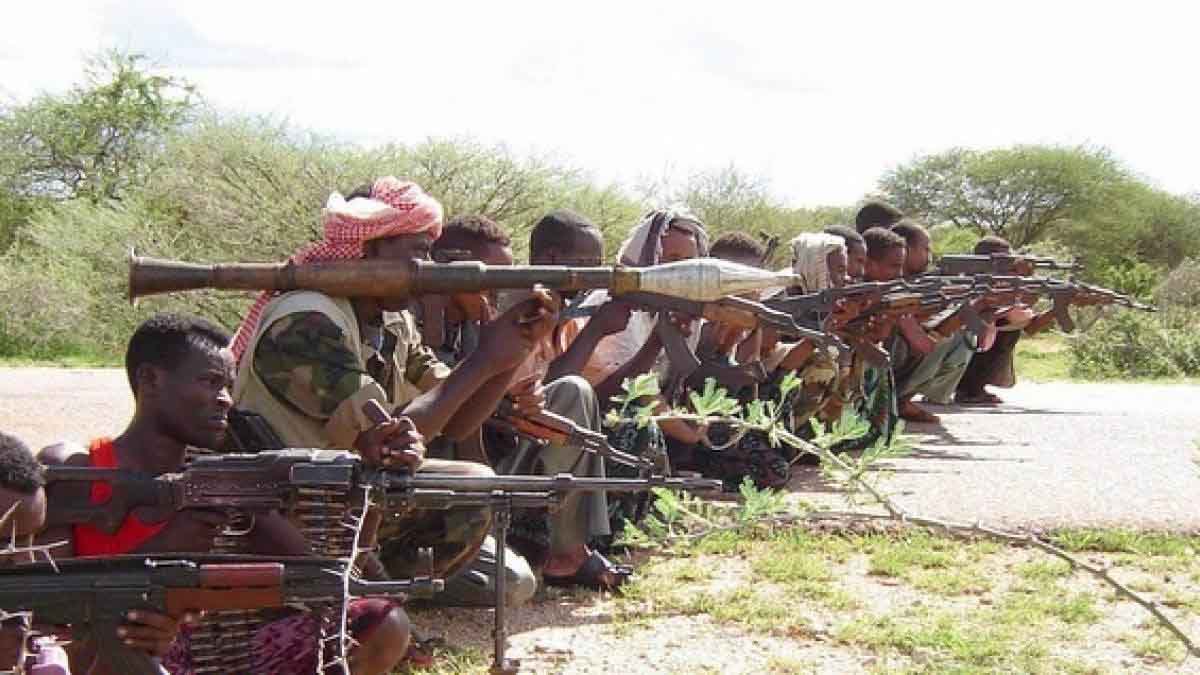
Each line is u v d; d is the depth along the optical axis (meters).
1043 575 6.81
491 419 6.11
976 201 53.22
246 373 5.08
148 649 3.43
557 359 6.67
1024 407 14.46
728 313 6.40
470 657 5.43
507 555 6.02
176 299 21.33
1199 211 55.53
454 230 6.49
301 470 4.19
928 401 14.54
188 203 23.08
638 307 6.55
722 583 6.62
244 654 4.24
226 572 3.40
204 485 4.18
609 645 5.68
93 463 4.35
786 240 28.78
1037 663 5.41
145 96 35.09
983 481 9.16
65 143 34.50
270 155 23.03
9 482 3.58
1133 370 22.38
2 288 22.89
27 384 16.55
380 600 4.37
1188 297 28.97
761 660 5.50
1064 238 52.44
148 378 4.34
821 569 6.79
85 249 23.45
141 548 4.18
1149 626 5.97
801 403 9.09
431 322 6.07
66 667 3.30
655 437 6.86
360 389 5.00
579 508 6.41
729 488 8.52
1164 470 9.80
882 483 9.05
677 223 7.92
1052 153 52.44
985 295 11.58
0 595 3.38
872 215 12.92
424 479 4.39
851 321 9.45
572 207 24.03
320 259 5.18
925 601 6.37
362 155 23.34
